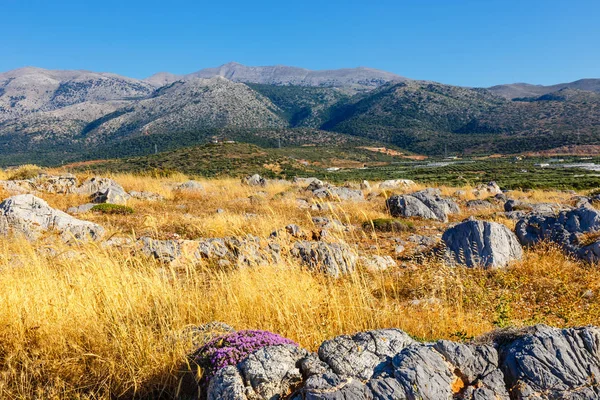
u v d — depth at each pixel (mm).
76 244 8586
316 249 8953
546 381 3283
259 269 7484
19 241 8930
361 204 20859
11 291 5770
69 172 27453
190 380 4410
